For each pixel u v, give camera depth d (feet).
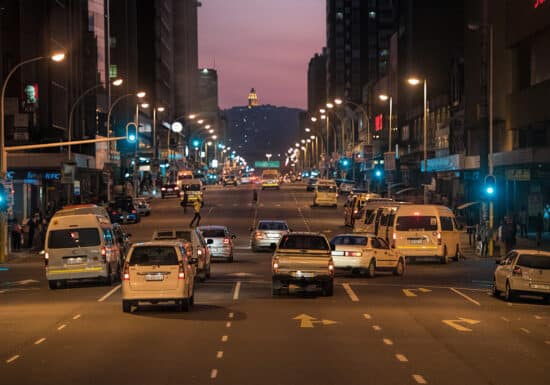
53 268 116.16
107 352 63.87
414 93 457.27
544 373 55.83
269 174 504.02
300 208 337.93
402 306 94.73
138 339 70.23
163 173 561.02
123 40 498.28
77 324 80.12
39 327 78.54
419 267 151.12
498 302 101.45
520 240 204.54
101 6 398.01
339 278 131.03
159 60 633.20
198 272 121.08
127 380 53.01
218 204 362.33
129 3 536.01
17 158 245.45
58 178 259.39
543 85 222.89
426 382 52.34
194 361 59.57
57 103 320.29
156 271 86.94
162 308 91.56
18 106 287.69
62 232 117.08
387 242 147.33
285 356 61.62
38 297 106.93
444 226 159.43
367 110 643.45
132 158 433.48
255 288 113.80
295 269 103.09
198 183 348.59
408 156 462.60
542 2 223.10
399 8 503.61
